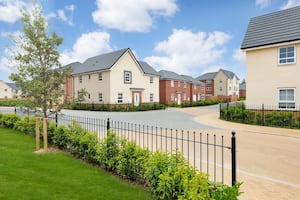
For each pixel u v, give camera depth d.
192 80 51.88
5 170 5.11
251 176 5.32
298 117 13.66
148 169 3.90
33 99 8.23
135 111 27.92
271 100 16.38
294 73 15.27
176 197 3.41
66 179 4.68
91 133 6.39
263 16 18.53
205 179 3.04
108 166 5.34
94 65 31.86
